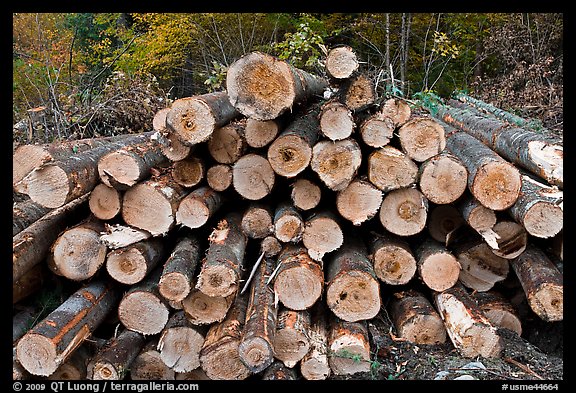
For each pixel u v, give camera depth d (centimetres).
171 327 348
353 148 356
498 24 1105
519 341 378
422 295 400
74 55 1223
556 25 998
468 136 450
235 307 359
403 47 1133
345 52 363
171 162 408
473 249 395
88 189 359
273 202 409
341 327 358
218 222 399
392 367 352
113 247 354
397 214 373
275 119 367
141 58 1203
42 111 709
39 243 373
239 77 342
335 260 379
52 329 320
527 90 836
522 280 372
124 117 724
